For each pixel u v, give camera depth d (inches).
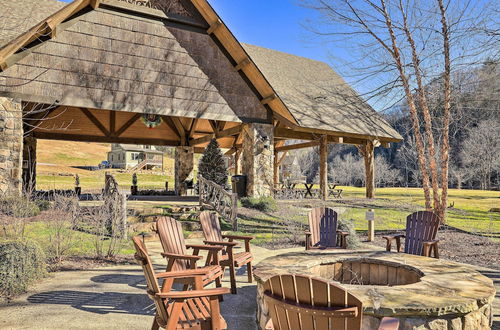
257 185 540.7
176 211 435.2
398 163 1871.3
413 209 578.2
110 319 158.1
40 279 215.3
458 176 1477.6
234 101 521.7
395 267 180.2
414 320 116.9
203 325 116.3
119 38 436.1
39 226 323.9
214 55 505.0
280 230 391.5
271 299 94.8
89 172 1529.3
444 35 401.4
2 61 358.0
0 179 371.6
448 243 347.6
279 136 621.3
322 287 86.4
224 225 399.5
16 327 147.7
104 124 737.0
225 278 229.8
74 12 408.8
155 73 460.1
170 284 133.0
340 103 646.5
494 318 161.0
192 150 802.8
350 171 2020.2
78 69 410.9
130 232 356.2
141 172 1676.9
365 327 120.1
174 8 471.2
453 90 413.7
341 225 317.7
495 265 270.7
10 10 464.4
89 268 245.6
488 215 568.1
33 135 673.6
